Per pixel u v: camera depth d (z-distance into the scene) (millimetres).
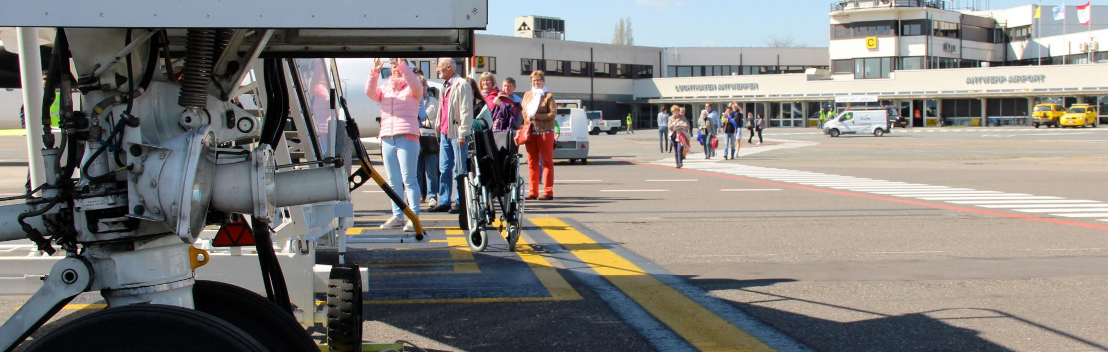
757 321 4609
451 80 8945
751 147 33281
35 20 2023
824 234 8070
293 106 3479
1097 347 4148
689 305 4969
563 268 6152
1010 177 16047
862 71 73125
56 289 2264
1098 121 59531
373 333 4234
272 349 2562
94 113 2332
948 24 74500
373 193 11969
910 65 72125
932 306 4980
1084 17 83000
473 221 6828
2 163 19812
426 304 4895
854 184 14414
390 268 6051
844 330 4426
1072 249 7211
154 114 2434
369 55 3094
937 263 6465
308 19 2094
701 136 24516
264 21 2084
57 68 2363
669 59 79875
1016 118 64312
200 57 2477
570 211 10000
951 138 42375
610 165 20938
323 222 4039
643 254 6832
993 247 7301
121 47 2408
